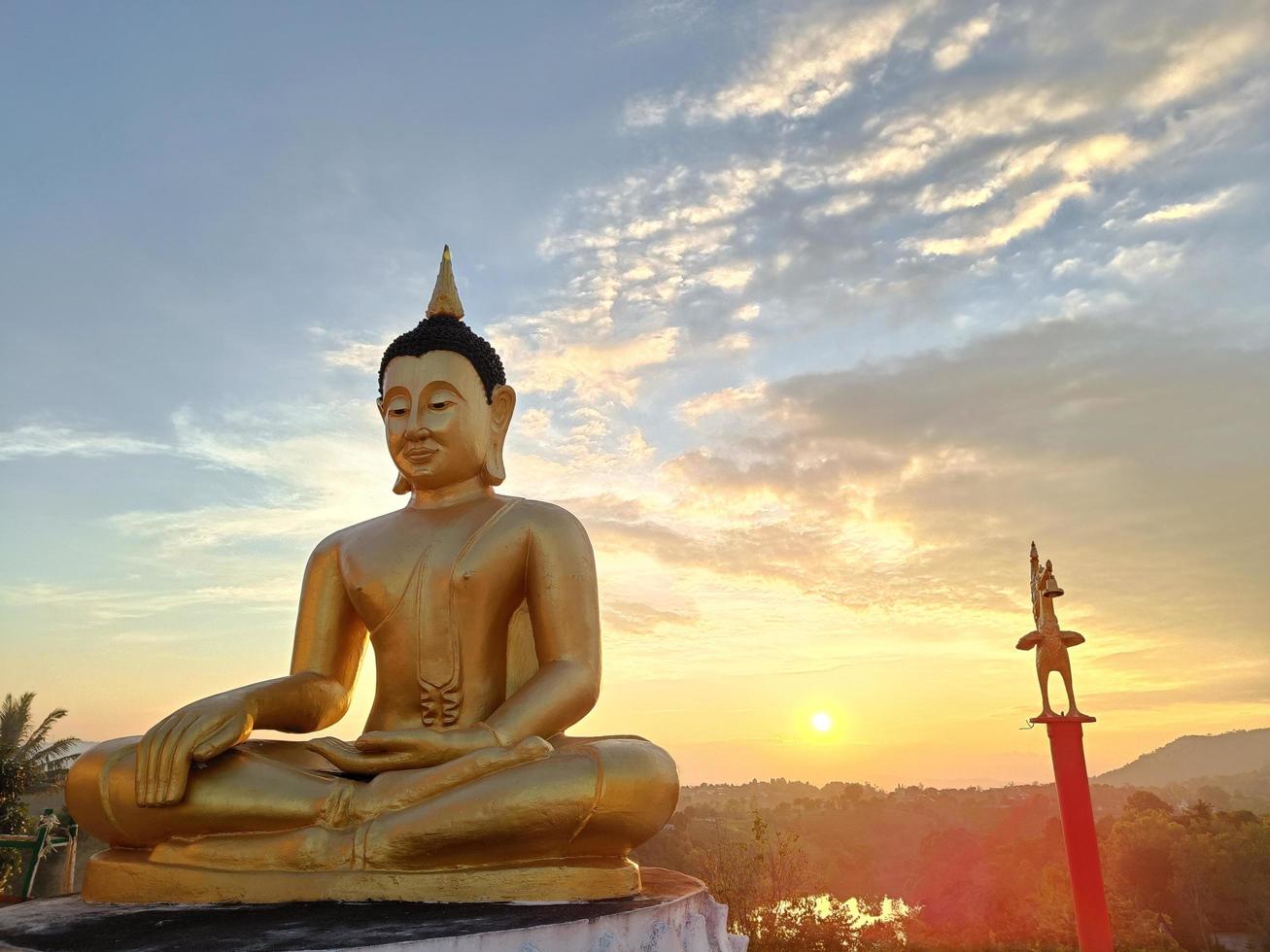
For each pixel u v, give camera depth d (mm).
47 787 30469
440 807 5609
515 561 7434
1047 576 10836
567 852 5852
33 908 5461
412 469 7863
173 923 4871
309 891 5484
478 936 4531
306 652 7672
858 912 21469
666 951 5230
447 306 8344
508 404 8430
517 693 6840
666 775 6168
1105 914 9961
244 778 5973
